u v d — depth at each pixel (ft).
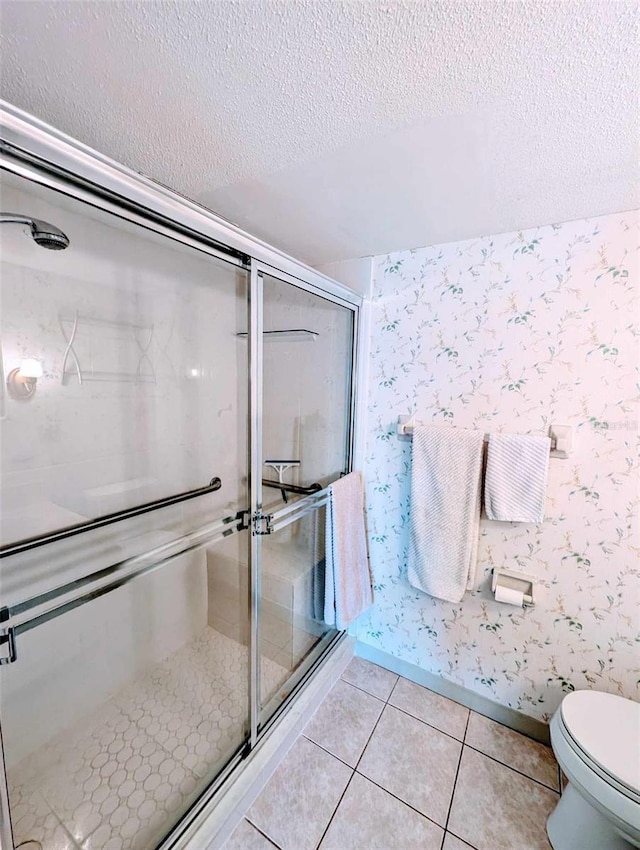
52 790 3.95
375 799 4.32
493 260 4.93
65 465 4.24
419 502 5.47
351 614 5.76
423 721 5.34
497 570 5.16
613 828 3.44
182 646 5.77
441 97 2.57
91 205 3.19
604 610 4.58
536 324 4.73
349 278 6.08
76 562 4.42
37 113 2.80
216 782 4.20
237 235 3.87
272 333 4.86
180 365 5.30
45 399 4.00
